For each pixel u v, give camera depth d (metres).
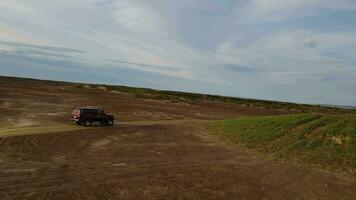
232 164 28.50
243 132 42.06
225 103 131.75
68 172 22.69
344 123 37.00
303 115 43.69
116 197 18.44
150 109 81.69
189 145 36.75
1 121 48.50
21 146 30.41
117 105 83.25
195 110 92.81
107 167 24.89
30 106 66.69
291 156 31.78
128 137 40.00
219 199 19.34
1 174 21.19
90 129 44.72
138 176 22.91
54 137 36.12
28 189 18.56
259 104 141.62
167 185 21.27
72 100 85.25
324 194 21.52
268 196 20.45
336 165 28.91
